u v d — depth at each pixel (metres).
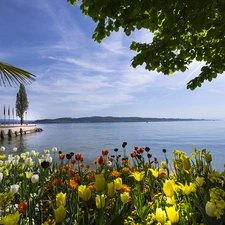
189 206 1.96
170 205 2.01
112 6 2.50
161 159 15.12
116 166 5.14
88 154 19.88
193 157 3.28
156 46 3.54
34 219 2.45
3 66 3.66
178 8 2.30
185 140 33.41
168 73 5.05
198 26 2.14
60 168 4.62
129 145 27.98
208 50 4.50
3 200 1.93
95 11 2.50
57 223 1.57
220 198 1.54
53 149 5.71
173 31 3.16
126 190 2.52
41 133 66.69
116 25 3.12
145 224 1.97
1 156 5.77
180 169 2.99
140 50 4.58
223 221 1.61
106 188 2.64
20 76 3.93
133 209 2.59
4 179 4.34
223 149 21.56
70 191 2.80
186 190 1.86
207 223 1.65
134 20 2.90
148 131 62.97
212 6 2.30
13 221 1.45
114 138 39.84
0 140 40.88
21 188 3.51
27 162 4.21
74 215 2.10
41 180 3.92
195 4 2.19
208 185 2.35
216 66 4.64
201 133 50.06
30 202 2.56
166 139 35.75
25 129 64.00
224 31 2.39
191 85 5.14
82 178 4.02
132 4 2.49
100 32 3.17
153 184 3.30
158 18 3.13
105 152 5.16
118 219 1.82
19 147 27.91
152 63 4.21
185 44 4.62
